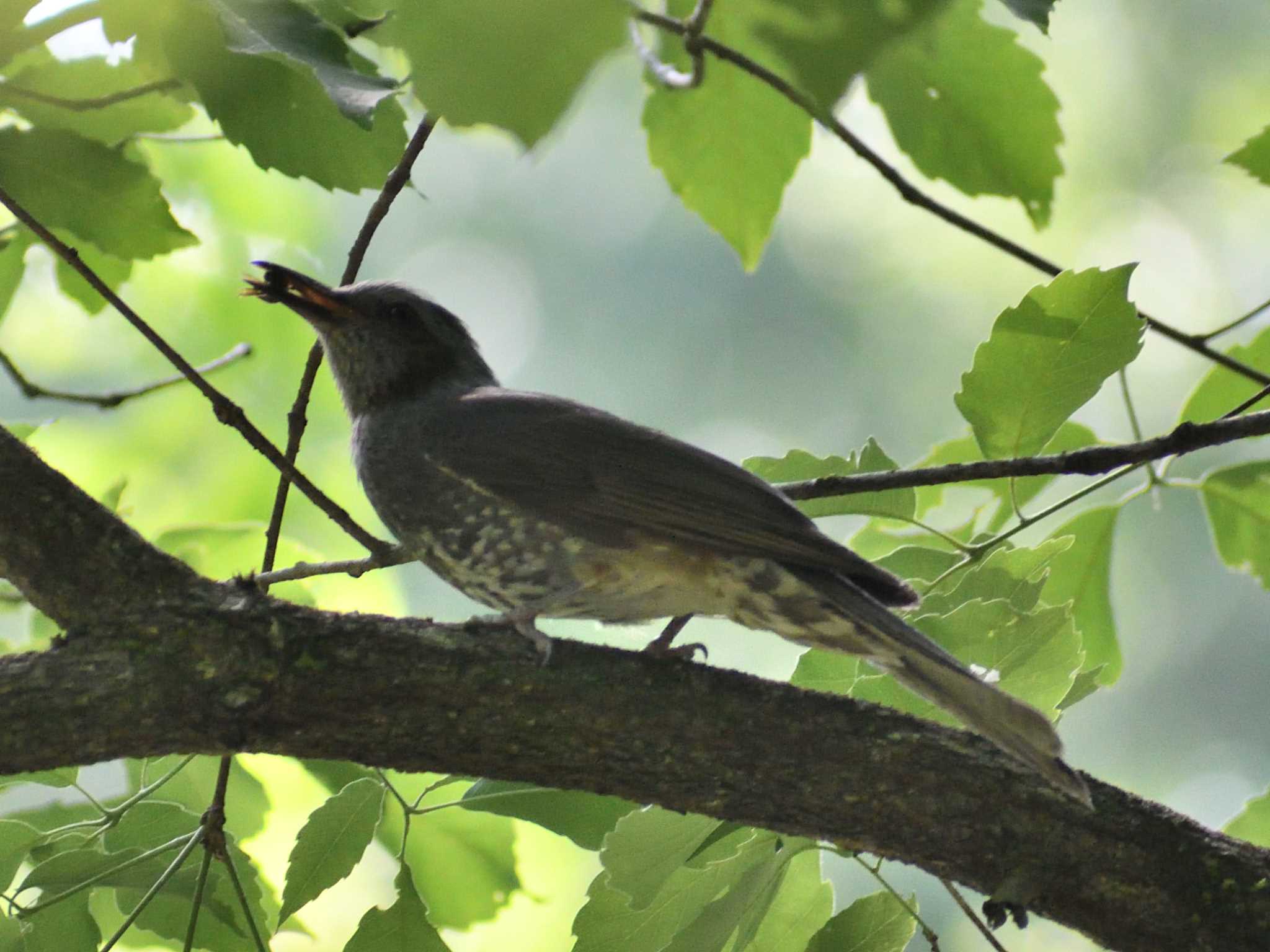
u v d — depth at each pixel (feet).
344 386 37.81
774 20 10.86
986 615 26.68
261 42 20.36
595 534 31.78
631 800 26.23
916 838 25.84
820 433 61.93
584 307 64.08
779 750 25.93
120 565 25.09
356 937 24.95
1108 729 58.13
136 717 24.20
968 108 28.53
